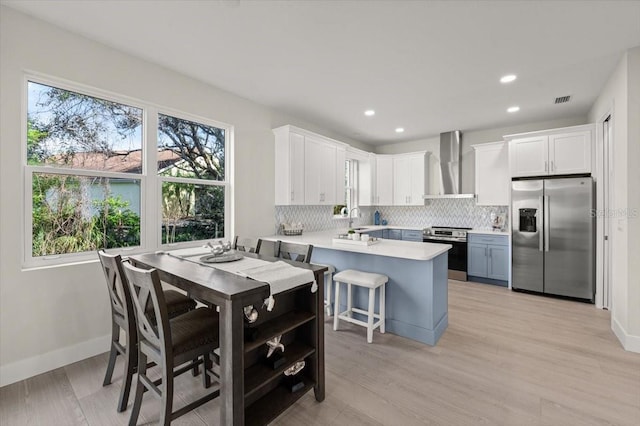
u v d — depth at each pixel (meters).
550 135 4.08
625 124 2.58
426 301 2.66
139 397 1.62
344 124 4.87
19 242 2.11
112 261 1.73
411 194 5.84
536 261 4.09
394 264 2.86
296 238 3.72
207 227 3.42
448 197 5.25
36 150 2.24
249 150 3.77
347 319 2.85
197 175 3.34
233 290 1.42
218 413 1.78
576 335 2.80
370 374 2.17
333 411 1.79
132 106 2.78
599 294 3.56
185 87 3.09
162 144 3.03
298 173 4.09
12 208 2.07
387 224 6.52
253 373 1.65
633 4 1.96
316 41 2.44
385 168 6.11
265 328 1.69
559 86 3.30
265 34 2.35
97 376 2.15
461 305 3.67
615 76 2.85
